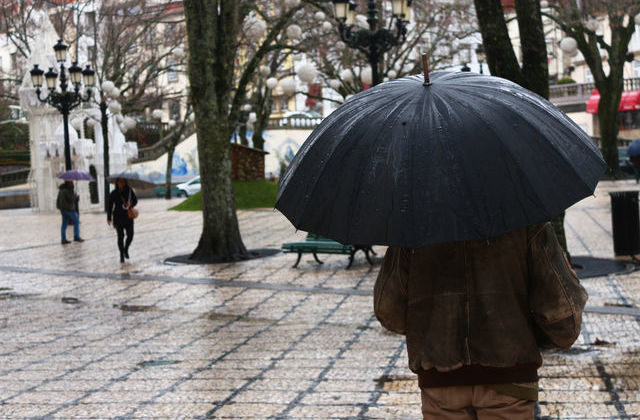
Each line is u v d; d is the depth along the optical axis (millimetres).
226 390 5246
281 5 22359
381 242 2180
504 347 2301
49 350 6852
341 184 2334
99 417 4762
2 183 50438
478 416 2396
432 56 28328
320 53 25641
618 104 30031
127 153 36938
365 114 2441
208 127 13133
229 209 13219
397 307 2484
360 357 6012
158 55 36500
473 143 2230
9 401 5215
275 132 56344
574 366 5422
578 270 9750
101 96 30328
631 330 6457
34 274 12516
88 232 21094
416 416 4480
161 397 5148
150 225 22500
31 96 30297
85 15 32344
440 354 2332
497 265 2328
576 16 25078
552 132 2328
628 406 4465
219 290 9953
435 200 2164
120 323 8016
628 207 10398
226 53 13094
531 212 2150
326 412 4641
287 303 8727
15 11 33094
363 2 26250
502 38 8727
